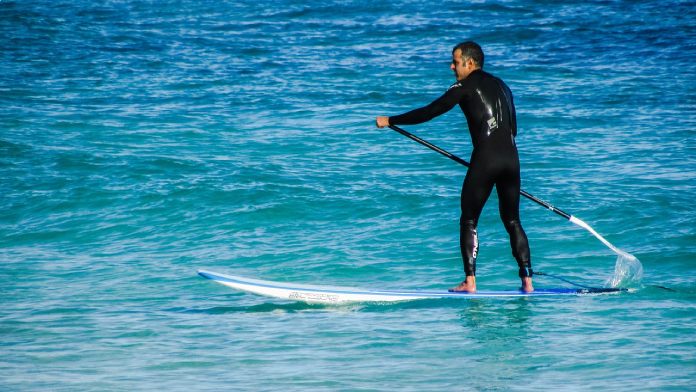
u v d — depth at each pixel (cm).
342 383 1878
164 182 4491
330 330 2319
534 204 3931
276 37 9569
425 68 7944
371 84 7344
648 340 2145
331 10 11088
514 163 2542
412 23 10125
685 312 2406
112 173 4697
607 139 5412
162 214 4012
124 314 2542
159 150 5234
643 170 4581
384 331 2297
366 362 2031
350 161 4997
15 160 4978
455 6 11081
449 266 3119
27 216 4047
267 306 2614
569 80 7350
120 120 6134
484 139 2517
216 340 2242
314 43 9212
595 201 3934
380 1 11606
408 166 4862
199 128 5897
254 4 11694
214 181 4478
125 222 3916
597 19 10050
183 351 2147
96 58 8519
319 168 4812
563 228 3553
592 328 2272
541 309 2483
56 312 2570
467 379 1891
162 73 7875
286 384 1878
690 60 8000
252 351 2138
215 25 10331
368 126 5938
